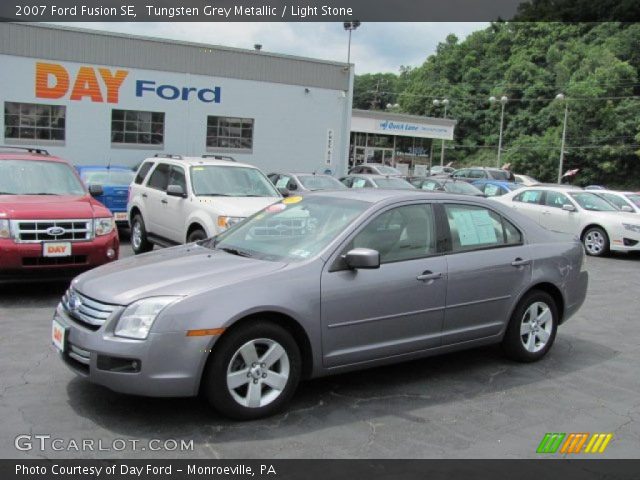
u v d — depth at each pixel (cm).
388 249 506
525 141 7006
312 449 401
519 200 1683
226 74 2512
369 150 5094
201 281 436
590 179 6625
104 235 805
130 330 410
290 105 2670
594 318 821
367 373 555
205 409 453
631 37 7119
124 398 468
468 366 587
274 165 2673
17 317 694
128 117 2352
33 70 2161
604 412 487
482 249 563
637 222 1429
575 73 7031
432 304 519
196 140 2489
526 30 8450
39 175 880
